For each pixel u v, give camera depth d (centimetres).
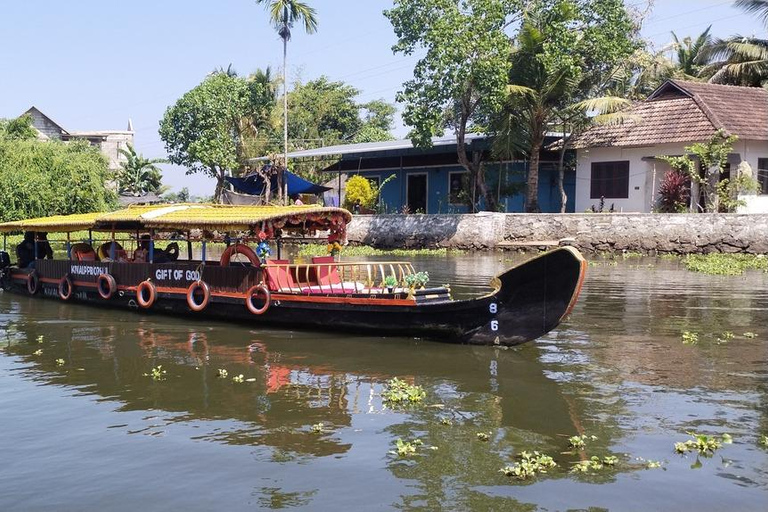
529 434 722
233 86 4084
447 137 3356
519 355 1028
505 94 2436
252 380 922
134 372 970
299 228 1353
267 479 626
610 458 645
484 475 627
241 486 612
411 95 2619
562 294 990
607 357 1011
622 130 2658
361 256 2608
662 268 2038
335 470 642
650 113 2648
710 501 573
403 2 2570
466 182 3000
